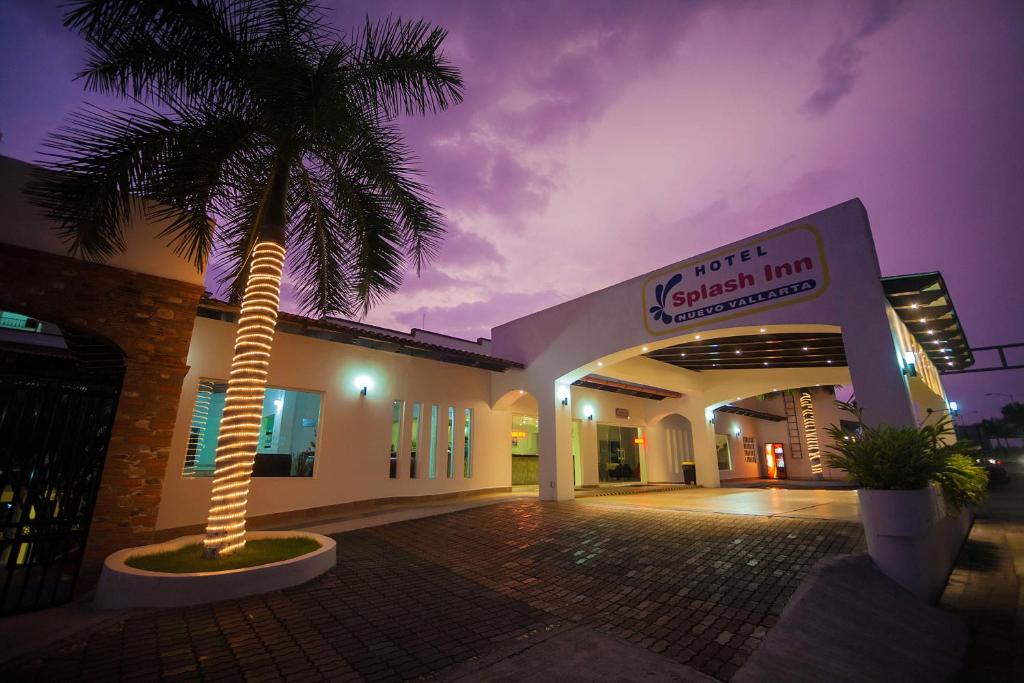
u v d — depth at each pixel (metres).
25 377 5.57
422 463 12.54
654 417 19.70
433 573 6.39
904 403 7.16
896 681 3.89
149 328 6.72
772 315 8.89
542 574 6.35
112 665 3.72
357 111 6.83
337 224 7.86
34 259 6.14
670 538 7.47
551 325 13.46
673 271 10.66
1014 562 7.61
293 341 10.50
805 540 6.65
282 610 4.87
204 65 6.31
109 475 6.02
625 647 4.28
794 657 4.05
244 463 6.10
